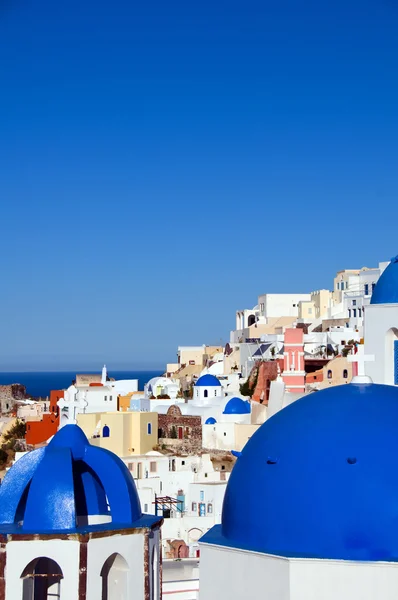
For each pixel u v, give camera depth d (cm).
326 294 14612
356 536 2384
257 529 2528
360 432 2548
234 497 2650
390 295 4353
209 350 15788
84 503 2650
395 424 2575
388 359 4300
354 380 2873
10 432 11069
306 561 2345
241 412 9275
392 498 2416
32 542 2403
